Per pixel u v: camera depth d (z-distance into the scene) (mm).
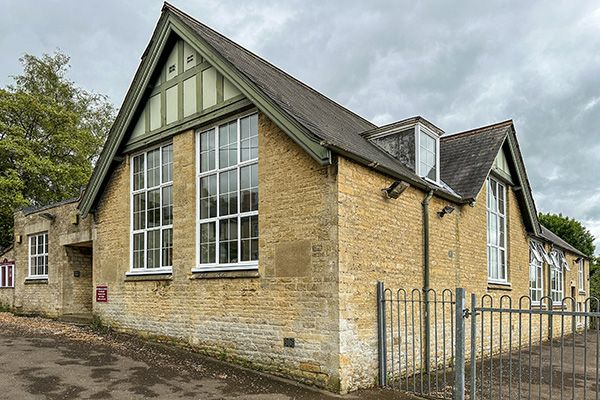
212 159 10047
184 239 10180
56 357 8680
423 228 9750
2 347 9344
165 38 10719
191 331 9758
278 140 8570
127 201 11969
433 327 9844
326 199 7746
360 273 7902
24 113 25469
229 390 7191
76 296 14812
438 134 11125
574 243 37531
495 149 12820
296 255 8055
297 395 7082
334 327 7430
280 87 10070
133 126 11891
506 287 13492
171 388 7168
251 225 9055
